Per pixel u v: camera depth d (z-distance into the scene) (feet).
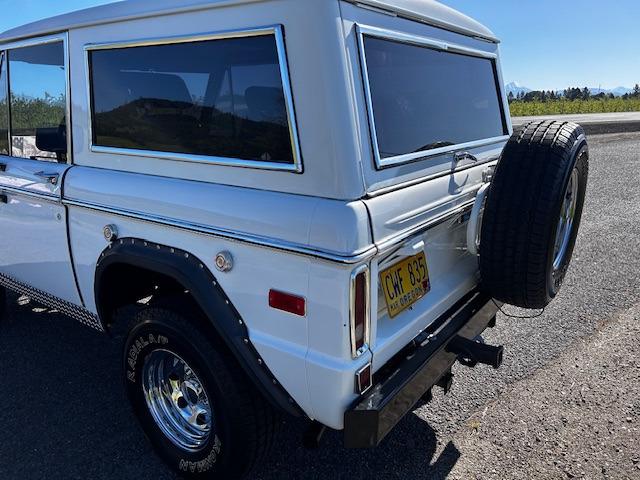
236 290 6.82
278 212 6.23
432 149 7.79
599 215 23.99
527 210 7.89
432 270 8.17
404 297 7.31
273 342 6.59
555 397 10.50
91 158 8.80
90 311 9.80
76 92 8.80
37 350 12.57
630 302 14.76
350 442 6.31
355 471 8.65
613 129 63.05
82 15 8.46
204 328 7.40
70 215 9.18
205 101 7.07
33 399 10.61
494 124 10.92
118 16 7.80
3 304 13.57
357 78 6.15
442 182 7.69
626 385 10.85
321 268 5.96
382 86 6.89
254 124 6.57
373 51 6.75
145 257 7.68
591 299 15.02
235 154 6.84
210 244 6.96
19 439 9.42
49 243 9.96
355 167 5.99
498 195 8.10
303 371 6.37
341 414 6.30
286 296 6.30
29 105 10.07
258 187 6.63
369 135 6.28
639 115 94.02
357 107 6.10
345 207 5.86
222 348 7.34
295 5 6.00
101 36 8.23
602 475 8.47
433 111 8.26
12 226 10.93
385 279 6.89
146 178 7.84
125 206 7.98
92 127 8.67
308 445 7.21
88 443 9.34
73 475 8.59
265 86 6.42
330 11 5.90
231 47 6.66
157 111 7.63
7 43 10.17
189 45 7.09
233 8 6.56
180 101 7.34
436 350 7.55
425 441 9.31
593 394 10.57
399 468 8.70
